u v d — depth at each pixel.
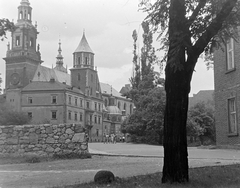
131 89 52.44
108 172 9.64
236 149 21.89
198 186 8.41
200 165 13.24
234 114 23.61
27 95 117.75
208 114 57.50
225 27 9.91
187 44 8.71
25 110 117.38
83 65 137.50
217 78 25.27
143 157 18.56
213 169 11.49
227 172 10.73
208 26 9.12
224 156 17.03
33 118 116.44
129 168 13.38
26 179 11.35
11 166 15.95
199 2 8.99
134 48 54.19
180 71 9.04
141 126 45.66
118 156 19.33
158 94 45.41
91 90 138.00
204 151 20.89
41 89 117.38
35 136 19.44
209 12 9.14
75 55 138.88
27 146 19.44
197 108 57.78
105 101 156.75
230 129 23.78
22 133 19.61
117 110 154.62
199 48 9.13
